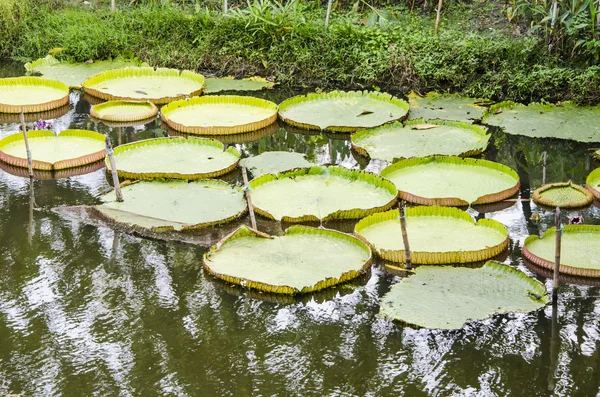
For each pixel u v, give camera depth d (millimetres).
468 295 4758
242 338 4488
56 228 5703
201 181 6316
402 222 4984
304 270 5027
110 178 6539
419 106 8062
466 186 6191
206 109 8094
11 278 5082
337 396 4008
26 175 6652
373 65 8766
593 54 8219
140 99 8281
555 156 6992
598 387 4055
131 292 4934
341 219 5762
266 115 7918
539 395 4000
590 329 4492
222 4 10672
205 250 5395
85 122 7883
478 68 8562
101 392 4047
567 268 5020
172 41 9641
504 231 5383
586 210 5918
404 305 4680
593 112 7738
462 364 4246
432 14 9945
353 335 4500
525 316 4598
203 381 4133
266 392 4039
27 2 10484
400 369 4211
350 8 10312
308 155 7051
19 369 4223
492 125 7508
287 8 9648
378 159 6883
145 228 5605
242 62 9352
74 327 4590
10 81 8719
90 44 9617
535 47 8500
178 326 4602
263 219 5781
